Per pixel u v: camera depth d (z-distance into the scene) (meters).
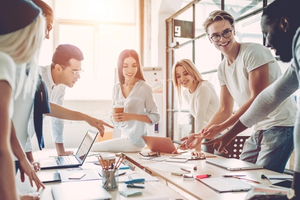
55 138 2.25
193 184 1.22
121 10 6.03
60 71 1.98
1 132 0.62
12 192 0.62
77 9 5.80
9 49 0.70
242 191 1.10
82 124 5.34
